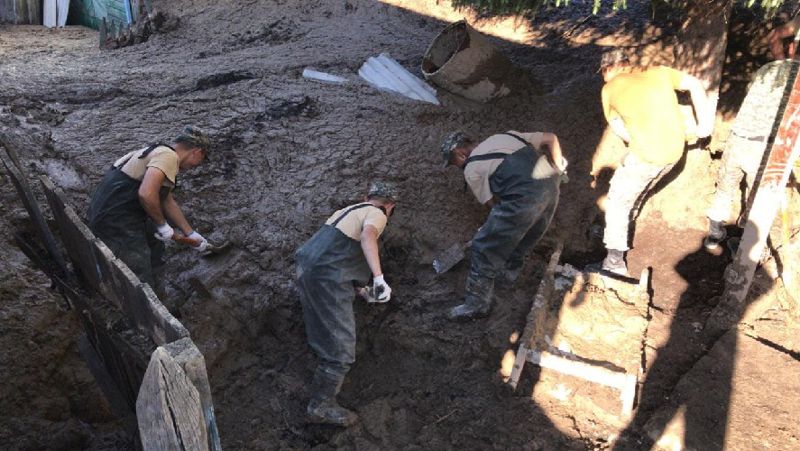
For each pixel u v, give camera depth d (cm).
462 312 429
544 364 393
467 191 536
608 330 426
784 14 682
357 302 438
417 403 386
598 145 588
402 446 362
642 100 441
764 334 427
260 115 624
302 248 367
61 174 507
